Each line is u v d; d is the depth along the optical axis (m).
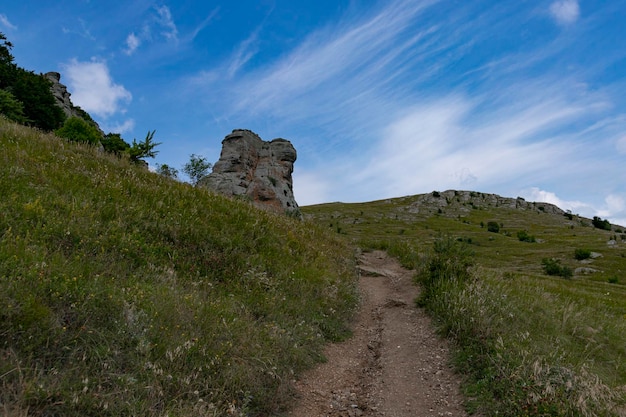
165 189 11.52
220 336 5.69
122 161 13.05
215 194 14.14
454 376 6.37
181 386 4.53
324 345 7.69
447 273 11.16
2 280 4.48
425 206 177.75
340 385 6.32
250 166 35.59
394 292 12.65
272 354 5.95
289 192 35.34
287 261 10.55
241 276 8.50
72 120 24.72
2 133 10.78
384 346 8.12
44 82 42.31
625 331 10.03
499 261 69.88
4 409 3.21
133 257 7.12
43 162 9.65
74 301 4.84
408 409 5.60
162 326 5.18
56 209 7.34
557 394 4.98
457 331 7.54
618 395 5.41
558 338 7.78
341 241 20.66
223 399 4.72
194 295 6.50
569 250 84.56
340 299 10.06
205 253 8.68
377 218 142.88
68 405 3.59
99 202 8.40
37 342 4.04
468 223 145.25
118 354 4.50
